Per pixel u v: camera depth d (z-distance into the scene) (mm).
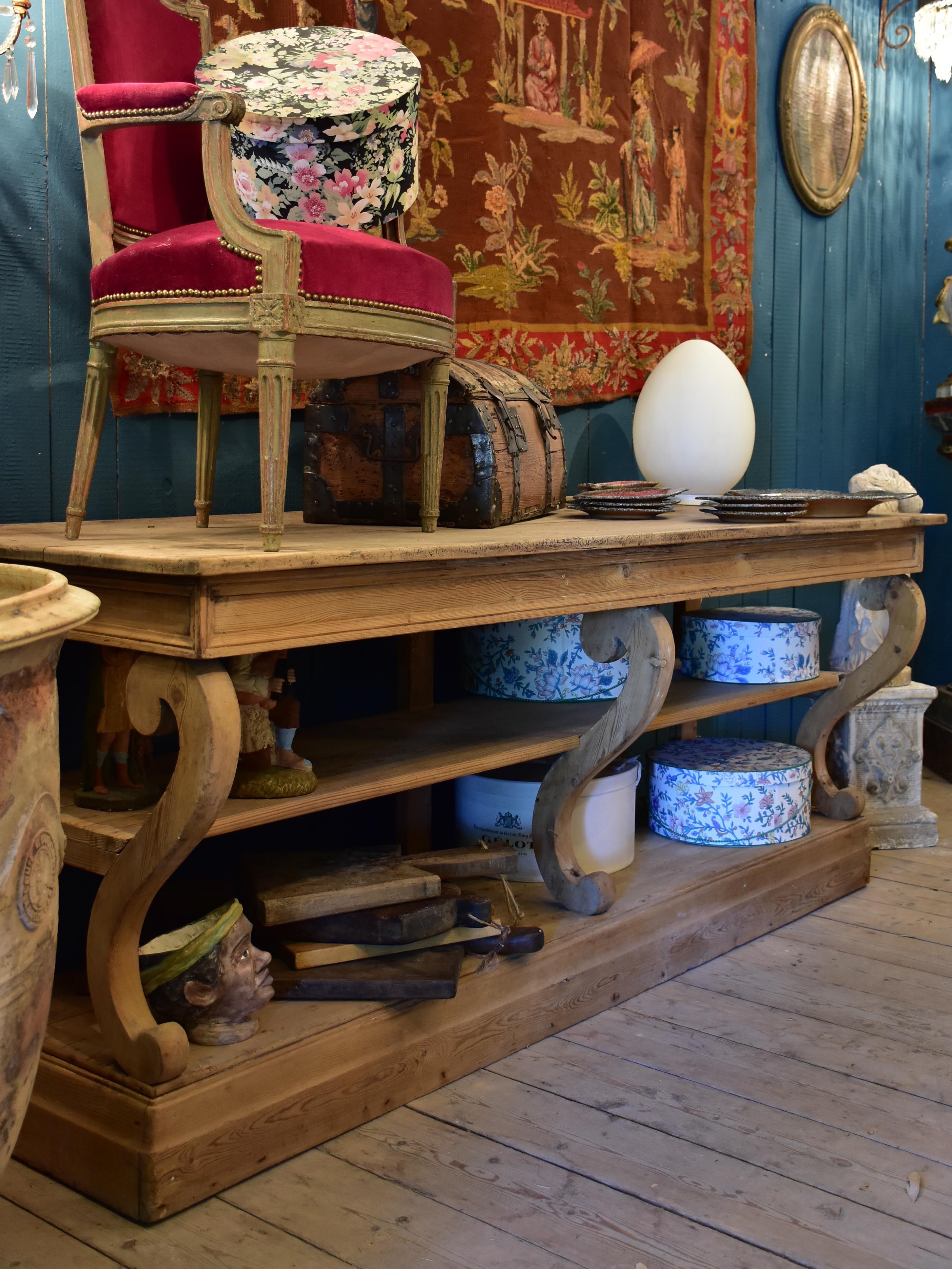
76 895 2021
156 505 2172
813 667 2859
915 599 2811
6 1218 1461
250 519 2172
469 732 2135
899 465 4527
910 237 4461
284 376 1476
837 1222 1465
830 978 2266
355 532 1935
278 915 1698
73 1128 1513
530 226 2777
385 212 2086
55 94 1965
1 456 1938
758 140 3619
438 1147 1627
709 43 3287
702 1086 1814
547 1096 1776
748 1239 1428
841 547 2600
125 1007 1487
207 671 1380
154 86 1557
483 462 2109
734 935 2416
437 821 2691
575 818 2283
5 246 1917
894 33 4266
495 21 2631
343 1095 1654
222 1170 1508
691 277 3293
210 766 1368
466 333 2641
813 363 3994
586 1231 1439
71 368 2023
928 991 2203
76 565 1418
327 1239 1417
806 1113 1735
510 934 1900
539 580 1818
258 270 1487
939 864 3090
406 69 2039
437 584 1634
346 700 2504
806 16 3711
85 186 1880
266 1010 1682
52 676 944
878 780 3252
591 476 3086
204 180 1771
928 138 4512
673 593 2109
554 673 2422
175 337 1582
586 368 2955
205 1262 1370
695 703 2502
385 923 1757
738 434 2889
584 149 2896
